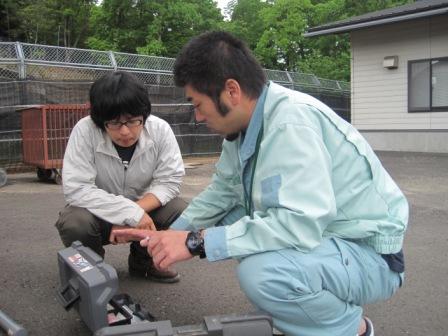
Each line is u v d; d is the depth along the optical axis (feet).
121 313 6.59
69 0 101.71
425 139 40.63
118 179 8.94
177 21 80.89
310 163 5.35
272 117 5.70
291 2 86.99
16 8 101.45
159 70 35.86
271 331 5.22
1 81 28.37
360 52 44.06
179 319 8.13
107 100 7.57
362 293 5.83
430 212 16.88
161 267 5.77
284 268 5.42
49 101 29.89
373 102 43.70
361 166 5.78
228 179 7.06
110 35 83.15
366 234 5.74
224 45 5.50
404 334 7.68
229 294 9.24
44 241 12.92
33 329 7.72
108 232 8.69
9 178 25.89
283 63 91.56
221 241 5.52
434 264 11.09
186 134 36.83
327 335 5.71
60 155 23.66
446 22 38.58
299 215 5.24
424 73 40.29
